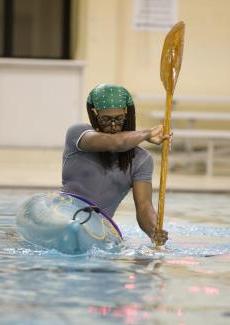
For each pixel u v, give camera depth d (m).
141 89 26.08
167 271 8.49
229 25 26.22
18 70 26.14
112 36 25.66
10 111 26.17
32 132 26.27
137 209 10.01
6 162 24.69
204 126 25.89
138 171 9.94
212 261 9.24
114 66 25.77
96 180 9.91
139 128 25.61
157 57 26.05
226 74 26.27
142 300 7.07
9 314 6.50
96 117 9.70
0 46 26.70
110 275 8.16
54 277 8.00
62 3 26.89
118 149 9.52
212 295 7.35
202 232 12.02
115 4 25.66
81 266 8.60
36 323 6.23
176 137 24.36
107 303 6.93
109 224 9.77
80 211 9.56
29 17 26.83
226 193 19.50
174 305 6.92
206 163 24.59
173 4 25.97
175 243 10.68
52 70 26.14
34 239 9.77
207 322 6.38
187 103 25.86
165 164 9.70
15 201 16.00
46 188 18.77
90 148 9.66
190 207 16.03
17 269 8.39
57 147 26.27
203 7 26.08
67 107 26.27
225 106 26.02
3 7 26.64
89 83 25.73
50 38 27.06
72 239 9.24
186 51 26.16
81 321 6.32
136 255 9.41
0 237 10.62
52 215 9.59
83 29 26.06
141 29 25.95
